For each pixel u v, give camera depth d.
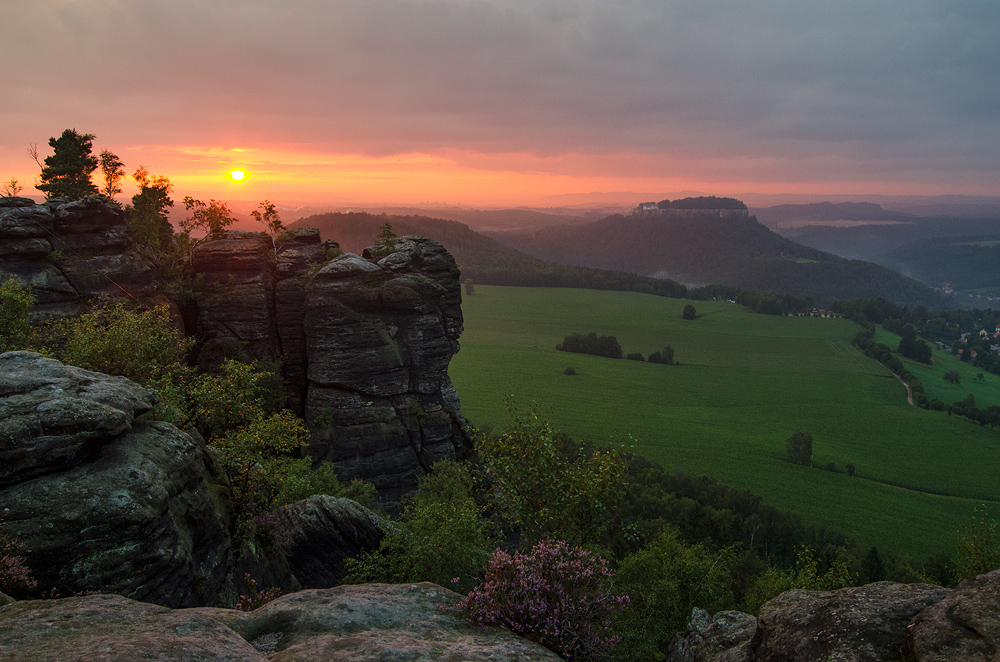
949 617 7.72
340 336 65.56
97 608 11.05
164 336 35.34
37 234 52.41
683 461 159.62
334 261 67.31
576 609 12.42
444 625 12.15
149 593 17.58
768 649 9.41
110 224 58.47
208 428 31.70
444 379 73.31
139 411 20.67
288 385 69.81
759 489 142.88
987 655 6.83
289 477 35.56
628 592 25.89
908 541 120.44
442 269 73.69
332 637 10.67
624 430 181.88
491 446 18.98
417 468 67.00
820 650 8.52
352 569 23.91
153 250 66.50
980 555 27.27
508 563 12.96
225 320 67.50
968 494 149.62
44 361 19.70
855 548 102.56
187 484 21.30
